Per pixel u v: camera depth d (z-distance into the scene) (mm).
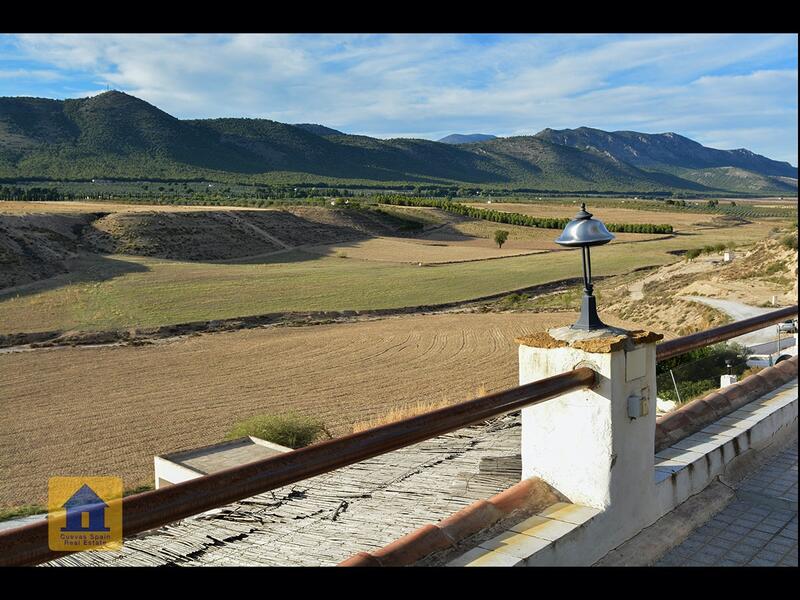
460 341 43094
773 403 4938
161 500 1881
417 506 5766
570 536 2998
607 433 3166
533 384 2889
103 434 26016
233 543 5863
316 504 6758
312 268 74938
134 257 72500
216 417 28109
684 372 10031
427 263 81500
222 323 49219
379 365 37406
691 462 3809
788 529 3559
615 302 53625
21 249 64812
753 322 4504
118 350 41031
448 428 2529
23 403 30359
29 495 19953
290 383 33750
